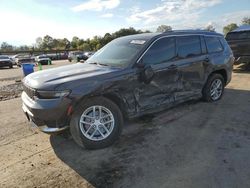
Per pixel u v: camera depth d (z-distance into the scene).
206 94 5.82
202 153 3.56
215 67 5.77
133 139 4.11
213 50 5.84
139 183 2.94
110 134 3.86
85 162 3.46
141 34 5.05
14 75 16.31
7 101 7.20
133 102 4.17
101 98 3.78
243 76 9.51
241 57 10.13
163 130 4.43
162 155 3.55
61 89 3.44
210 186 2.82
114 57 4.49
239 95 6.70
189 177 3.01
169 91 4.75
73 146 3.97
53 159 3.58
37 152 3.81
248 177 2.96
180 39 5.02
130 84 4.07
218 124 4.63
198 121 4.81
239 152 3.56
